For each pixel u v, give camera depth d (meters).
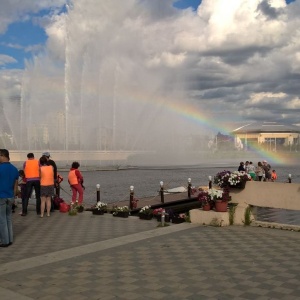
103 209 13.20
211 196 10.40
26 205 13.12
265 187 10.18
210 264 6.79
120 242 8.58
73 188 14.59
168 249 7.88
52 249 8.21
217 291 5.50
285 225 9.86
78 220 12.05
